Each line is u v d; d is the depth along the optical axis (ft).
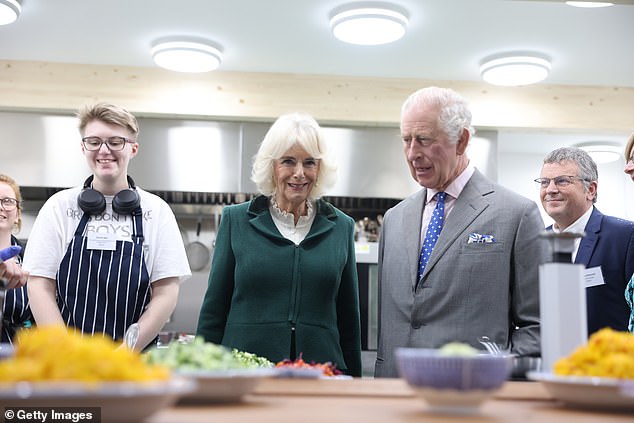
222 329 6.97
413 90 14.64
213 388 3.24
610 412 3.28
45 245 6.99
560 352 4.02
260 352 6.55
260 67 14.17
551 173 9.30
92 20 11.78
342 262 6.99
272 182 7.02
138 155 14.51
